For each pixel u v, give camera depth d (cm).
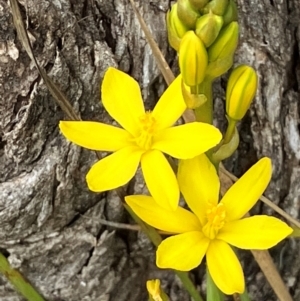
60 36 8
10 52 8
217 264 7
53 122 9
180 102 8
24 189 9
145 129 7
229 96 7
